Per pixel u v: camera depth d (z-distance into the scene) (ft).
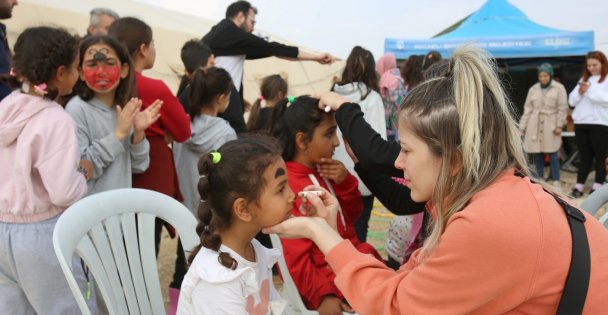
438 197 3.81
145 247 5.41
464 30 30.50
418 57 14.67
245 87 31.60
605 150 18.79
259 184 4.55
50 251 6.03
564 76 29.78
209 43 13.14
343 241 4.44
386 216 17.38
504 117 3.77
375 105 10.52
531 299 3.51
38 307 6.03
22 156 5.83
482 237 3.40
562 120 22.62
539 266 3.40
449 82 3.88
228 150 4.64
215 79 10.19
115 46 7.52
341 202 7.04
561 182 23.67
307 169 6.72
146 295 5.33
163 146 9.08
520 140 3.91
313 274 6.11
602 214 6.89
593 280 3.51
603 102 18.39
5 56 9.33
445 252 3.55
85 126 7.32
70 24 21.47
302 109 6.63
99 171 7.27
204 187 4.67
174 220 5.65
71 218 4.70
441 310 3.65
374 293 4.00
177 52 27.55
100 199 5.11
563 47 28.60
